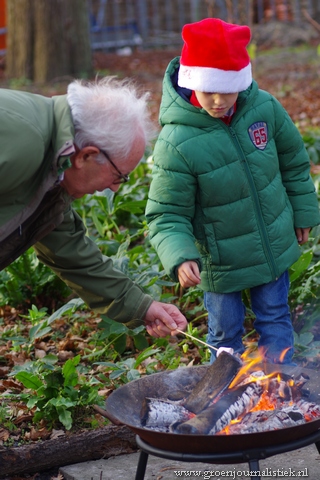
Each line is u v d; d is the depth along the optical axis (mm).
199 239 3428
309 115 9781
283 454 3172
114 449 3258
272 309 3480
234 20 12922
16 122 2381
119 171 2590
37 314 4152
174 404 2703
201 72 3162
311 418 2598
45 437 3221
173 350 3973
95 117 2488
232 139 3305
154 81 14531
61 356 4059
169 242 3215
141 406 2787
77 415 3361
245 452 2355
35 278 4715
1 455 3086
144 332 4230
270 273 3412
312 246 4730
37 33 14742
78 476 3074
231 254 3371
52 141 2473
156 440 2422
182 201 3295
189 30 3191
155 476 3053
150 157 5961
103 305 3018
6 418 3367
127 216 5555
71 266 2955
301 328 4207
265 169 3363
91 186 2629
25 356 4078
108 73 15531
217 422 2473
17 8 14758
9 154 2352
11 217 2561
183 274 3150
